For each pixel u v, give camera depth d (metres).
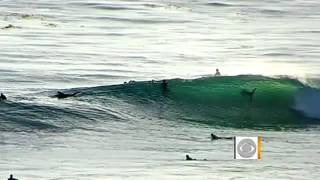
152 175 89.69
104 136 122.00
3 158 100.88
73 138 118.94
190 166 96.25
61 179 86.56
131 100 146.50
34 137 117.94
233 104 151.12
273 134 130.38
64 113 132.62
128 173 90.81
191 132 129.62
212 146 116.06
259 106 151.25
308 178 89.25
